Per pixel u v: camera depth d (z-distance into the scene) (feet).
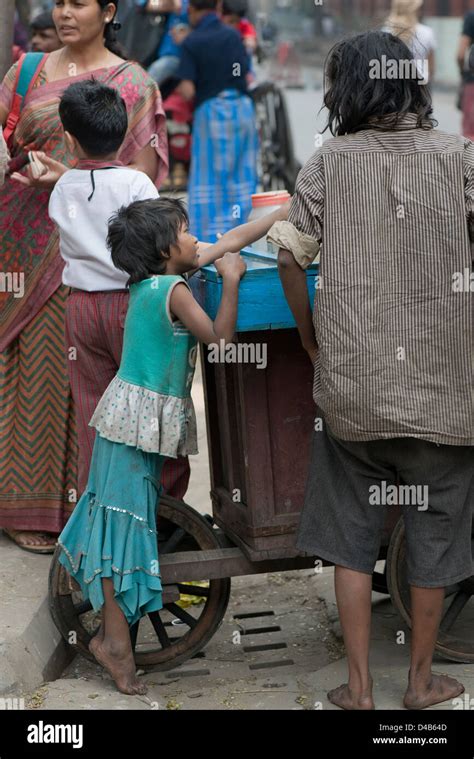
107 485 15.37
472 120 44.93
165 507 16.69
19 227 18.66
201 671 17.26
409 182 13.69
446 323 13.66
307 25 137.49
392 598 16.22
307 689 15.96
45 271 18.63
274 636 18.67
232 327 14.90
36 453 19.08
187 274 16.93
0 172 17.69
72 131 16.71
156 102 18.45
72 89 16.67
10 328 18.88
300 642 18.39
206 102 35.42
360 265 13.70
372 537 14.73
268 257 15.64
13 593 17.63
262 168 46.37
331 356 13.76
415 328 13.65
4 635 16.05
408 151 13.84
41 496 19.21
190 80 35.22
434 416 13.73
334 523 14.74
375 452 14.34
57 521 19.19
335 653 17.88
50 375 18.84
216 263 14.98
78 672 17.31
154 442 15.15
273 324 15.11
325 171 13.92
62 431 18.94
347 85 14.16
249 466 15.83
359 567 14.70
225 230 35.94
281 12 140.77
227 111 35.29
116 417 15.26
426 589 14.58
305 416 15.93
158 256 15.19
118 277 16.57
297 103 86.58
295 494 16.11
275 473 15.98
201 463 25.64
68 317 17.10
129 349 15.39
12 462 19.22
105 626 15.67
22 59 18.66
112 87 17.57
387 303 13.67
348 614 14.74
